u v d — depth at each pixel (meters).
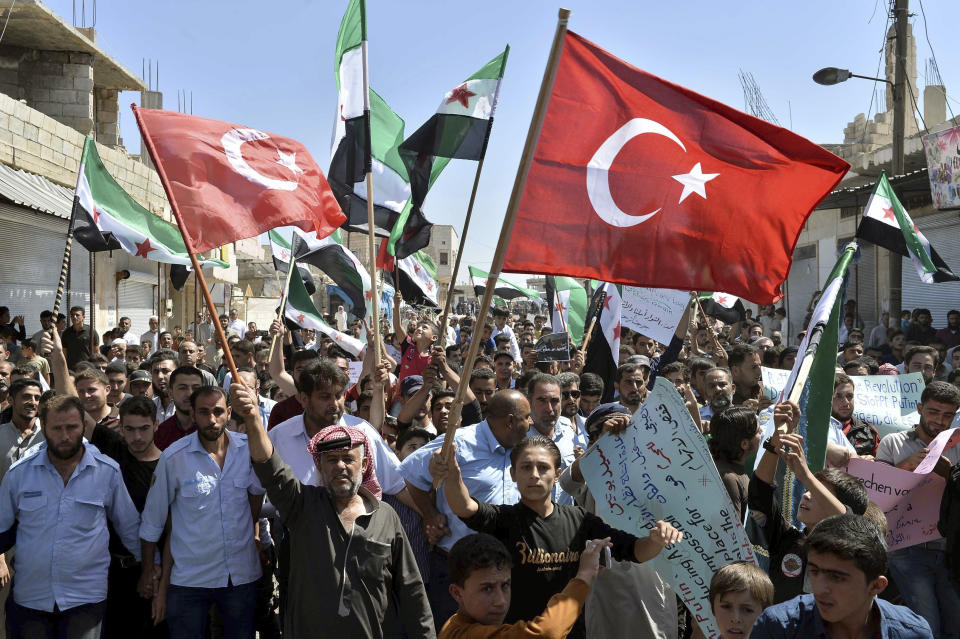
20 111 15.69
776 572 4.41
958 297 18.38
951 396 5.66
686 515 4.12
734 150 4.68
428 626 4.25
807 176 4.65
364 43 6.78
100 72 22.70
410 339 10.16
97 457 5.05
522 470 4.07
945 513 4.66
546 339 7.91
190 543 4.81
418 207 7.99
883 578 2.80
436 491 4.97
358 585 4.12
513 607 3.98
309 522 4.18
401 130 8.33
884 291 21.45
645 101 4.70
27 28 19.17
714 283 4.72
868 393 7.30
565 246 4.66
